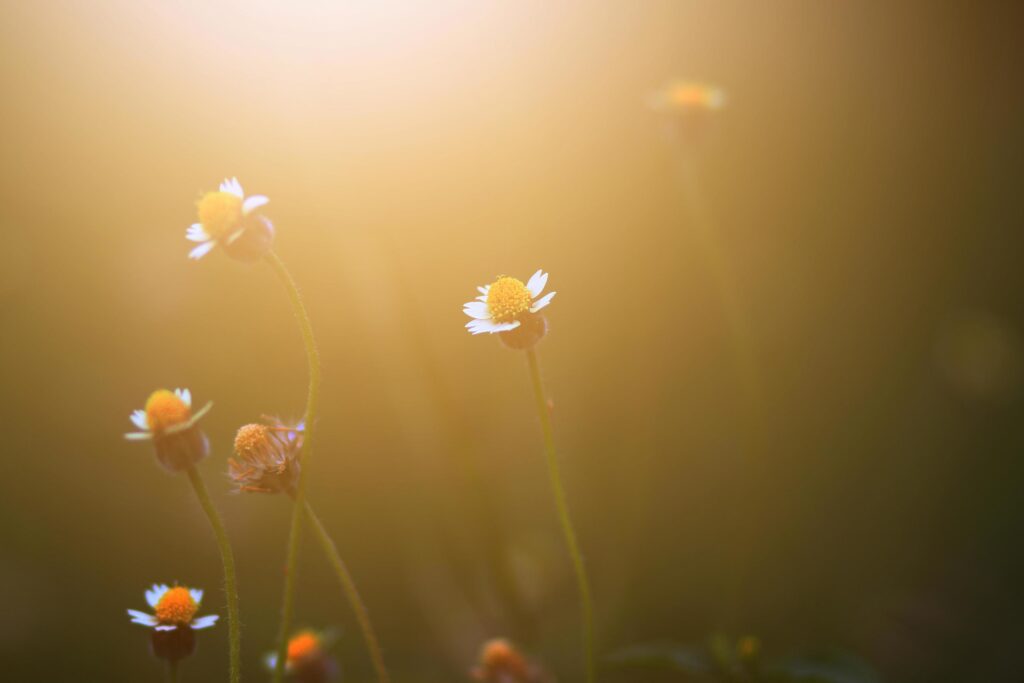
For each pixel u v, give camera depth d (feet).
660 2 3.34
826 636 2.21
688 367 2.76
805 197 3.49
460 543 2.05
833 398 2.87
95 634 2.14
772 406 2.80
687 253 2.85
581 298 2.77
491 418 2.30
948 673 2.17
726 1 3.58
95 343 2.61
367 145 1.95
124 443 2.47
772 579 2.30
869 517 2.57
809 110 3.67
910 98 3.93
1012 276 3.34
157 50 2.65
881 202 3.55
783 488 2.51
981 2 4.17
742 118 3.49
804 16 3.84
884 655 2.21
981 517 2.60
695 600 2.20
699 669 1.77
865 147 3.70
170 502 2.39
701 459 2.54
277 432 1.46
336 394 2.47
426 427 2.02
